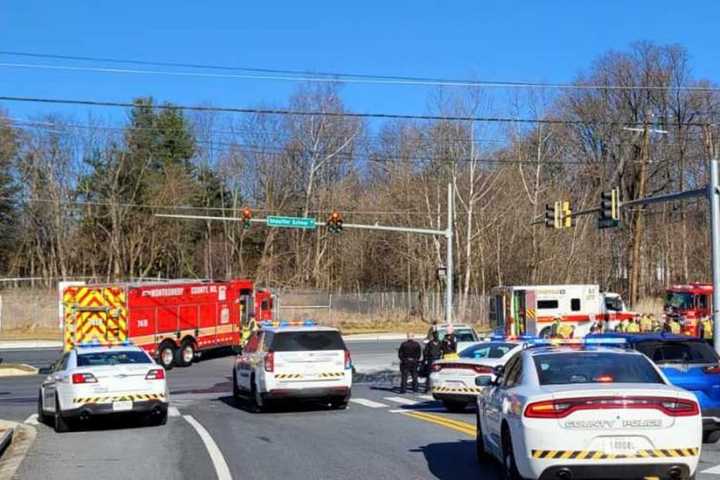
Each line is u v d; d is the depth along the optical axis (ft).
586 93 225.76
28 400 82.99
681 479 29.53
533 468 29.71
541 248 211.82
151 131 253.65
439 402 74.84
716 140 218.79
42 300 200.34
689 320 139.03
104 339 111.04
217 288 129.39
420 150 220.43
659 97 221.66
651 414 29.25
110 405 55.11
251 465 40.16
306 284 247.50
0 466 42.42
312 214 238.27
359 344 166.09
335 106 237.04
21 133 240.12
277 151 243.19
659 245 238.07
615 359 33.50
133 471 39.42
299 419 61.52
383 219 229.66
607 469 29.12
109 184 240.12
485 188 214.69
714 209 78.84
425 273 232.32
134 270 245.45
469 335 109.91
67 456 44.96
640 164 201.87
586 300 139.74
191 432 53.98
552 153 224.74
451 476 36.65
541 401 29.76
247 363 71.15
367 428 54.90
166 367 118.21
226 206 252.62
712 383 45.34
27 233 247.70
